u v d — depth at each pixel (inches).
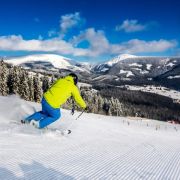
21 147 280.2
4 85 2637.8
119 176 218.5
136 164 273.7
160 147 441.1
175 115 6363.2
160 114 6220.5
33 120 374.0
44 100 372.8
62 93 368.8
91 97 3944.4
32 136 340.8
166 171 256.5
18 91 2723.9
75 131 475.8
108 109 4222.4
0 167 204.7
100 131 550.0
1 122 394.0
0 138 307.7
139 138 545.0
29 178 185.8
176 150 428.5
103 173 222.1
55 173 205.2
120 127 741.9
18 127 369.4
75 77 371.6
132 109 5369.1
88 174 213.8
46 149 289.6
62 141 352.5
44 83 3196.4
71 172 213.6
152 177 226.4
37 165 221.9
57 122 546.0
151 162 295.3
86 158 274.8
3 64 2669.8
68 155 276.8
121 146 391.2
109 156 300.8
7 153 249.3
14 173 193.8
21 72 2797.7
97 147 350.6
